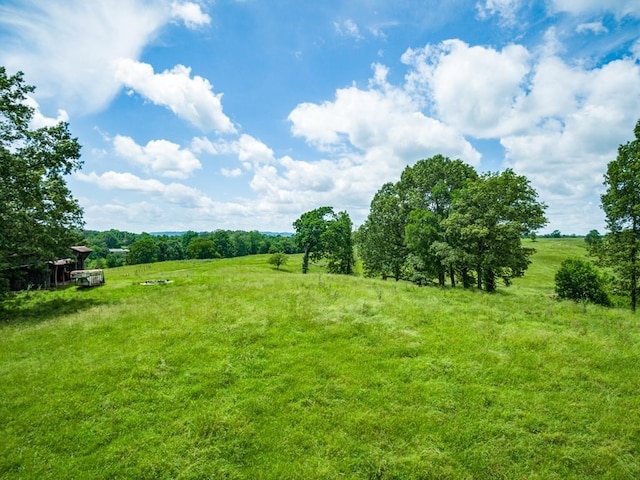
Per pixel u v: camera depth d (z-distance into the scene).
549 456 7.29
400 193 39.25
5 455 7.34
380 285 25.33
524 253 29.67
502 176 28.28
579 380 9.98
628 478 6.68
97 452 7.46
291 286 22.19
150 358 11.38
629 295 24.02
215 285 24.27
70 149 22.36
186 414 8.64
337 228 54.75
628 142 22.83
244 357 11.48
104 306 19.33
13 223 18.95
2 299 21.30
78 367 10.92
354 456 7.35
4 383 10.05
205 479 6.81
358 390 9.55
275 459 7.30
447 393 9.42
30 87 20.39
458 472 6.91
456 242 30.83
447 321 14.92
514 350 11.88
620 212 23.03
